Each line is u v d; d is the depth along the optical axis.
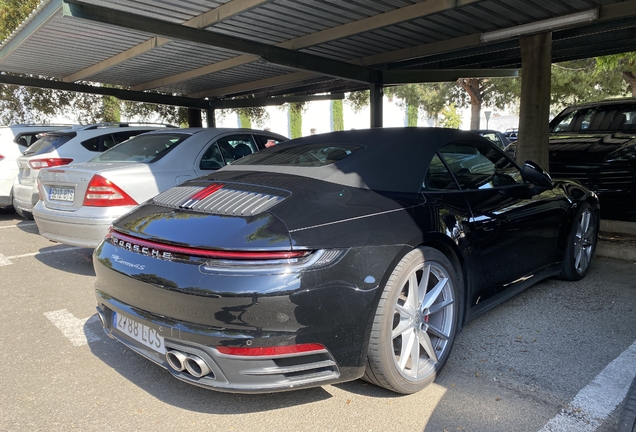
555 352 3.22
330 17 7.47
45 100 18.44
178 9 7.09
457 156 3.49
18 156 8.48
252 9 6.68
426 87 24.89
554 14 7.12
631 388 2.14
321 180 2.88
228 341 2.24
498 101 23.84
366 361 2.51
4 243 6.96
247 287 2.24
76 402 2.78
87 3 6.22
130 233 2.74
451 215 3.05
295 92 14.80
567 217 4.30
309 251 2.36
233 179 3.13
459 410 2.60
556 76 19.44
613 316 3.79
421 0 6.74
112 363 3.26
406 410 2.62
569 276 4.55
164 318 2.42
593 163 6.79
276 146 3.82
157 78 13.07
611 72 18.27
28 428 2.53
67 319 4.04
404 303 2.75
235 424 2.54
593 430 2.39
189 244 2.40
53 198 5.23
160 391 2.89
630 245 5.45
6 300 4.52
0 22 14.94
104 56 10.46
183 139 5.77
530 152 7.36
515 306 4.05
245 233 2.38
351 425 2.50
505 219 3.47
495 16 7.22
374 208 2.73
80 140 7.45
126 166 5.14
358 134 3.57
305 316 2.29
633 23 7.45
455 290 2.99
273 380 2.31
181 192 3.09
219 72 11.68
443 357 2.91
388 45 9.13
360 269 2.44
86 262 5.89
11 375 3.10
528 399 2.68
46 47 9.57
